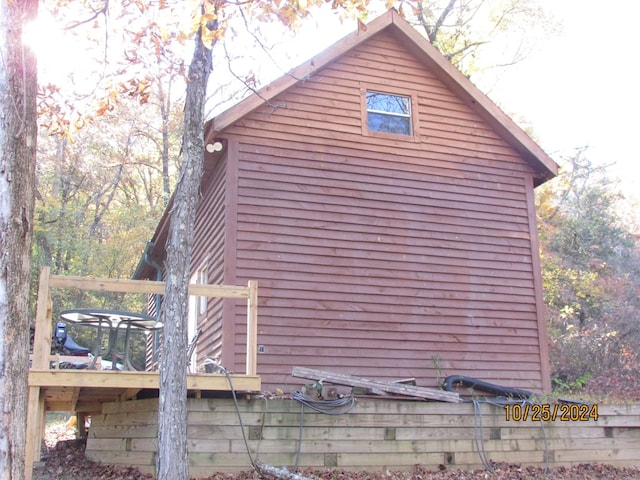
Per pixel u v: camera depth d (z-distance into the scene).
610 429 8.66
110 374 6.59
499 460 8.03
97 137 27.78
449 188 10.55
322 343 9.16
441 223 10.34
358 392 8.11
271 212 9.35
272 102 9.76
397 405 7.74
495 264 10.55
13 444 3.87
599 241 23.59
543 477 7.78
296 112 9.88
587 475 8.06
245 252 9.08
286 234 9.36
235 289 7.25
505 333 10.31
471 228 10.53
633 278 21.56
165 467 5.59
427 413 7.85
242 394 7.20
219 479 6.66
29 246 4.22
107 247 25.59
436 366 9.70
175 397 5.77
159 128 27.28
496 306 10.37
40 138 26.89
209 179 10.89
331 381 7.76
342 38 10.11
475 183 10.76
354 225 9.77
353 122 10.18
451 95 11.01
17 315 4.03
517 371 10.23
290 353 8.95
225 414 7.01
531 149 10.98
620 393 14.11
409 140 10.47
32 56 4.48
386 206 10.05
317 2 6.58
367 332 9.45
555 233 22.83
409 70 10.79
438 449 7.78
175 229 6.20
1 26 4.35
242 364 8.70
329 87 10.18
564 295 19.48
